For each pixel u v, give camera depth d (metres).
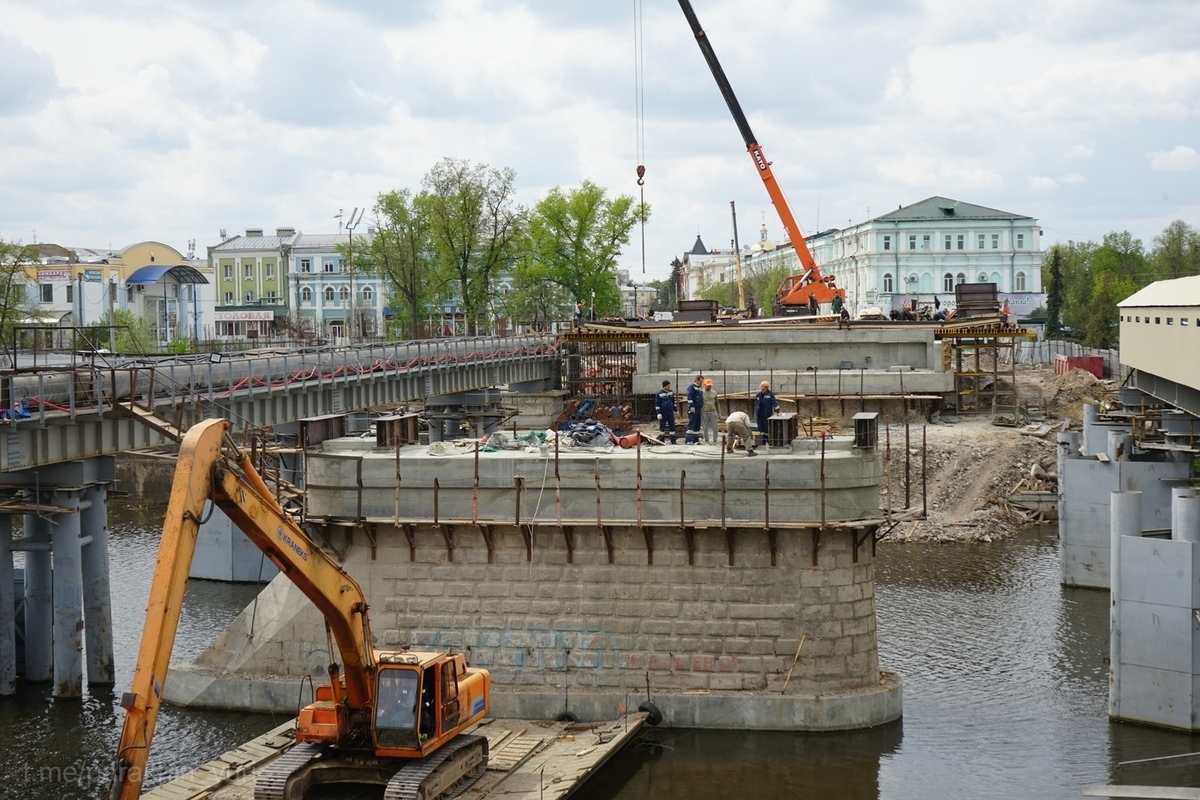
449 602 37.22
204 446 23.88
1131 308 69.75
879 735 35.78
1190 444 57.62
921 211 189.50
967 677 43.50
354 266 146.50
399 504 37.19
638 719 35.31
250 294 180.25
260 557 62.66
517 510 36.41
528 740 34.16
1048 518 75.69
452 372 84.00
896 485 76.56
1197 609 37.41
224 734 36.66
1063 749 36.06
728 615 36.12
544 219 129.12
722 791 32.59
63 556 42.94
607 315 131.25
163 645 22.39
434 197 122.38
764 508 35.75
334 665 29.19
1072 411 94.62
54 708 41.97
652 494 36.16
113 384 45.59
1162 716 37.94
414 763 28.83
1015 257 187.00
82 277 128.88
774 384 87.38
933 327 89.75
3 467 40.31
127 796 21.56
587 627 36.62
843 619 36.09
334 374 65.25
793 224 106.56
